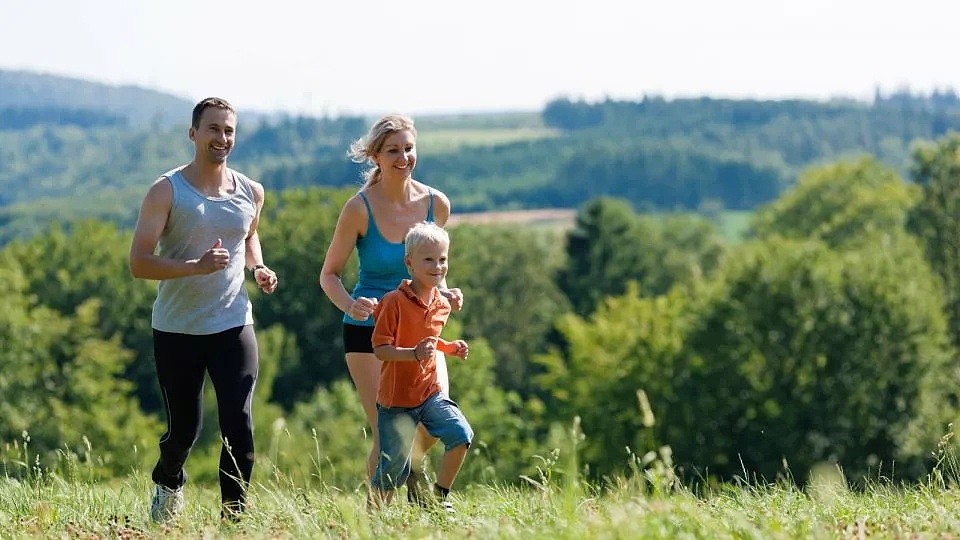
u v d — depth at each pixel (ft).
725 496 44.32
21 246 387.34
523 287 485.56
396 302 43.68
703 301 260.42
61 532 41.11
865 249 262.88
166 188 44.55
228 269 45.60
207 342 45.06
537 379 291.17
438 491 44.34
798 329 238.27
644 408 37.37
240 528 40.73
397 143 47.80
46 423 249.34
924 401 230.68
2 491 48.26
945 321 243.19
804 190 466.29
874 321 234.79
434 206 49.44
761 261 249.75
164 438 46.01
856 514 39.50
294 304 354.74
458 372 276.62
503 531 34.86
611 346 277.23
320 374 354.95
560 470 39.96
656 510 34.99
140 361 359.87
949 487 44.83
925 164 338.75
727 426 236.63
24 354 262.47
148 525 43.91
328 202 374.02
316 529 38.01
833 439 229.66
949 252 328.29
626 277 531.91
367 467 48.06
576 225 554.87
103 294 361.71
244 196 46.37
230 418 44.47
